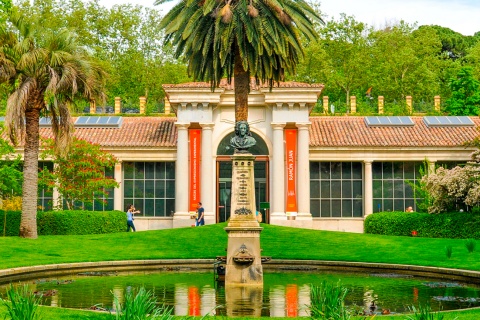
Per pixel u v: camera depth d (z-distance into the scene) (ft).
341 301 42.50
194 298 67.15
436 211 144.25
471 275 83.56
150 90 268.00
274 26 92.94
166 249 112.78
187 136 163.73
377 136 172.86
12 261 93.20
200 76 103.09
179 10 102.32
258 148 165.78
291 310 60.03
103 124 177.88
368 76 268.82
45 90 121.19
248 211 77.51
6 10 134.21
